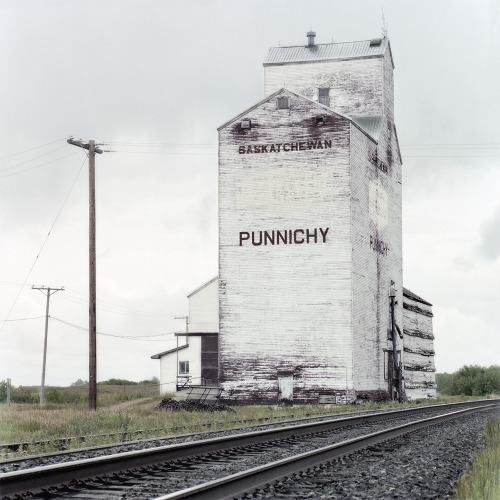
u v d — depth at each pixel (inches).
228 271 2180.1
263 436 752.3
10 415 1213.7
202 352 2664.9
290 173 2160.4
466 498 427.2
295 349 2112.5
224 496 422.0
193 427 984.3
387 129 2568.9
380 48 2561.5
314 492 437.7
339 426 991.0
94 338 1450.5
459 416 1312.7
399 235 2677.2
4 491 406.9
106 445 702.5
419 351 2960.1
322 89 2581.2
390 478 503.2
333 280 2102.6
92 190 1488.7
